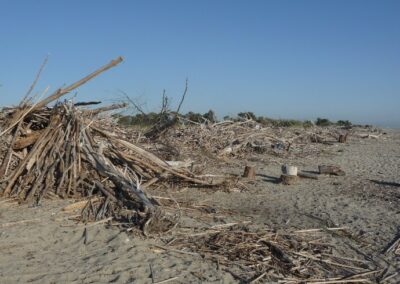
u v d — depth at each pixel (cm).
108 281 589
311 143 2312
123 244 707
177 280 602
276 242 749
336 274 655
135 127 1688
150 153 1088
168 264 648
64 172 949
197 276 616
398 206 1058
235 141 1892
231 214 921
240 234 773
